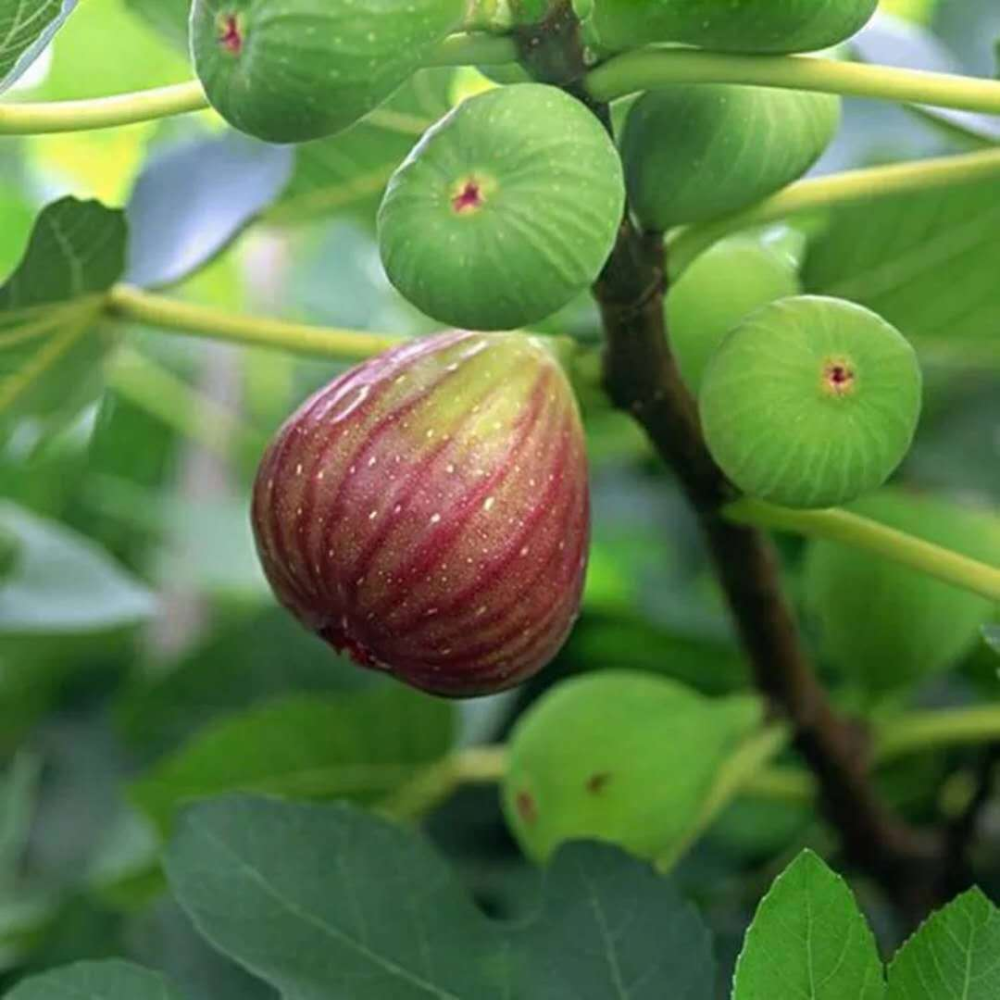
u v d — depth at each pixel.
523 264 0.42
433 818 0.66
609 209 0.42
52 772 0.71
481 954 0.48
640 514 0.71
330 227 0.84
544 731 0.54
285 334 0.53
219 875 0.48
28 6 0.44
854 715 0.57
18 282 0.52
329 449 0.45
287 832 0.49
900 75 0.44
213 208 0.56
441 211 0.42
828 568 0.57
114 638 0.72
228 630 0.69
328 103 0.41
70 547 0.66
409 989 0.48
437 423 0.45
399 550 0.44
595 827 0.53
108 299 0.53
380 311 0.84
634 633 0.66
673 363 0.48
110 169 0.79
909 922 0.57
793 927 0.41
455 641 0.45
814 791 0.58
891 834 0.57
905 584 0.56
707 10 0.42
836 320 0.45
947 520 0.58
